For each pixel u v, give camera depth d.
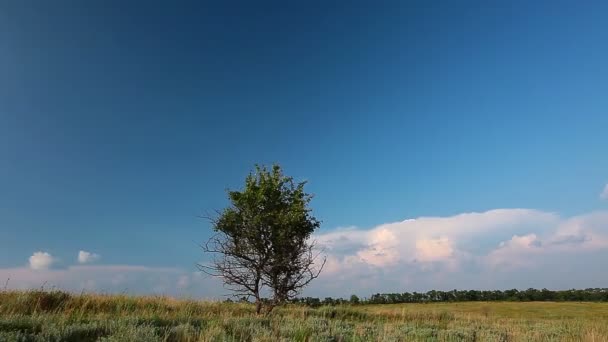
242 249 18.34
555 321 23.45
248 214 18.55
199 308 17.06
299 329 10.74
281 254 18.31
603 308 40.69
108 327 9.18
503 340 12.76
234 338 9.33
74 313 12.66
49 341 7.67
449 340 11.66
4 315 10.39
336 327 12.41
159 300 16.72
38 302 13.20
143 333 8.54
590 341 12.80
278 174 19.25
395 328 13.20
